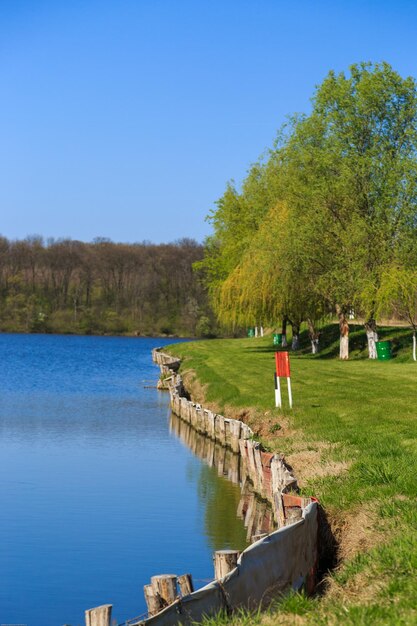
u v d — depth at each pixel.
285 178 53.44
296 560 10.20
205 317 153.38
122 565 14.34
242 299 54.00
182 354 70.69
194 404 33.38
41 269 164.62
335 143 47.47
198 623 7.71
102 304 162.88
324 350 58.94
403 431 19.38
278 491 14.22
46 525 17.03
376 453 16.09
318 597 9.44
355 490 13.24
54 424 34.59
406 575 8.81
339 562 11.30
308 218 48.34
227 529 16.58
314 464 16.70
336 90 47.53
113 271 164.12
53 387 54.59
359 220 46.16
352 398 27.55
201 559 14.63
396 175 45.62
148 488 20.91
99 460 25.47
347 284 46.78
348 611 7.61
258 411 26.67
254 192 64.69
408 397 27.41
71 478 22.38
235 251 66.81
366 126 47.38
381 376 37.12
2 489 20.83
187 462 25.03
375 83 46.56
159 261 162.25
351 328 62.66
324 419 22.97
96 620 7.67
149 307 160.75
